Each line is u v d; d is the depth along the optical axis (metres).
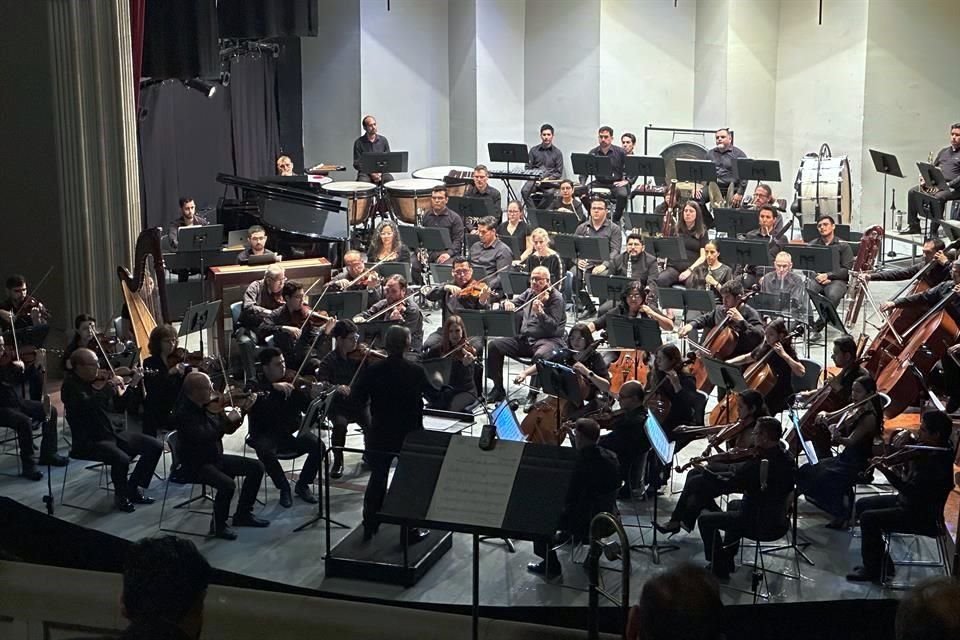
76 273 11.94
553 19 19.56
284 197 14.45
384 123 19.55
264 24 16.39
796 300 12.67
